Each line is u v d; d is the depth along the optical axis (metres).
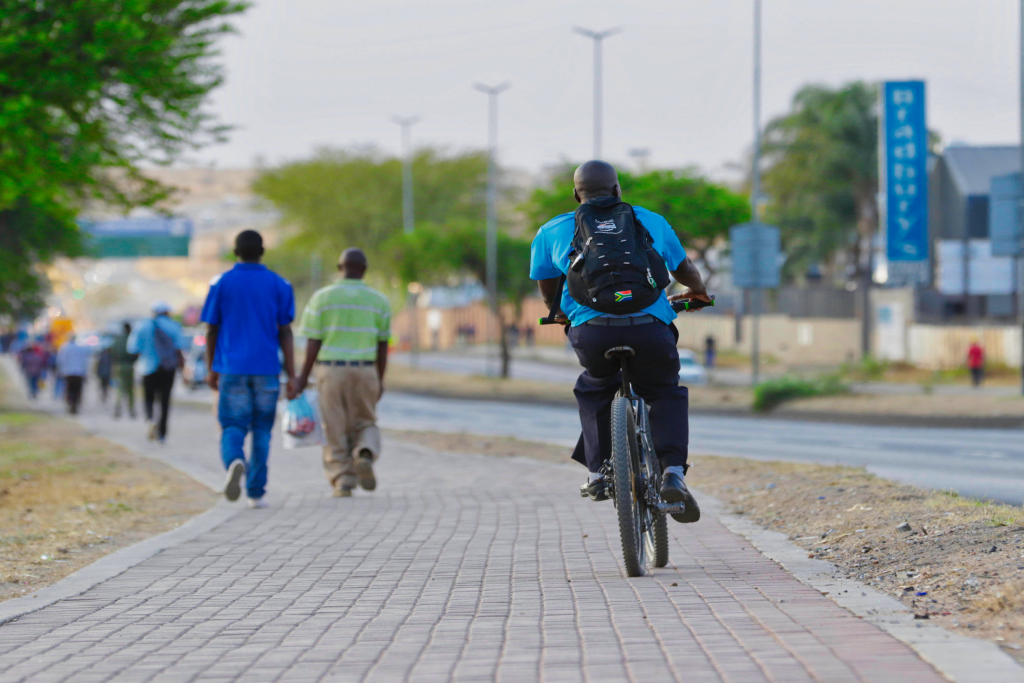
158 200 25.59
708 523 12.41
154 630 7.66
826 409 37.72
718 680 5.88
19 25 20.50
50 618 8.09
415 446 24.83
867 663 6.05
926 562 8.73
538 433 32.81
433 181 112.94
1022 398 35.53
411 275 75.69
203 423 36.06
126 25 20.69
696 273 9.43
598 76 71.38
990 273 75.19
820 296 86.69
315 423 16.12
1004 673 5.72
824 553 9.98
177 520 13.98
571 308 9.22
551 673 6.16
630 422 9.20
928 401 36.56
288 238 118.19
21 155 21.89
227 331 14.91
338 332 16.12
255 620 7.94
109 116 23.39
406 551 11.06
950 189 81.38
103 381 51.91
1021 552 8.34
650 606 7.98
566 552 10.77
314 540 11.92
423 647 6.93
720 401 44.22
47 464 21.45
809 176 92.50
